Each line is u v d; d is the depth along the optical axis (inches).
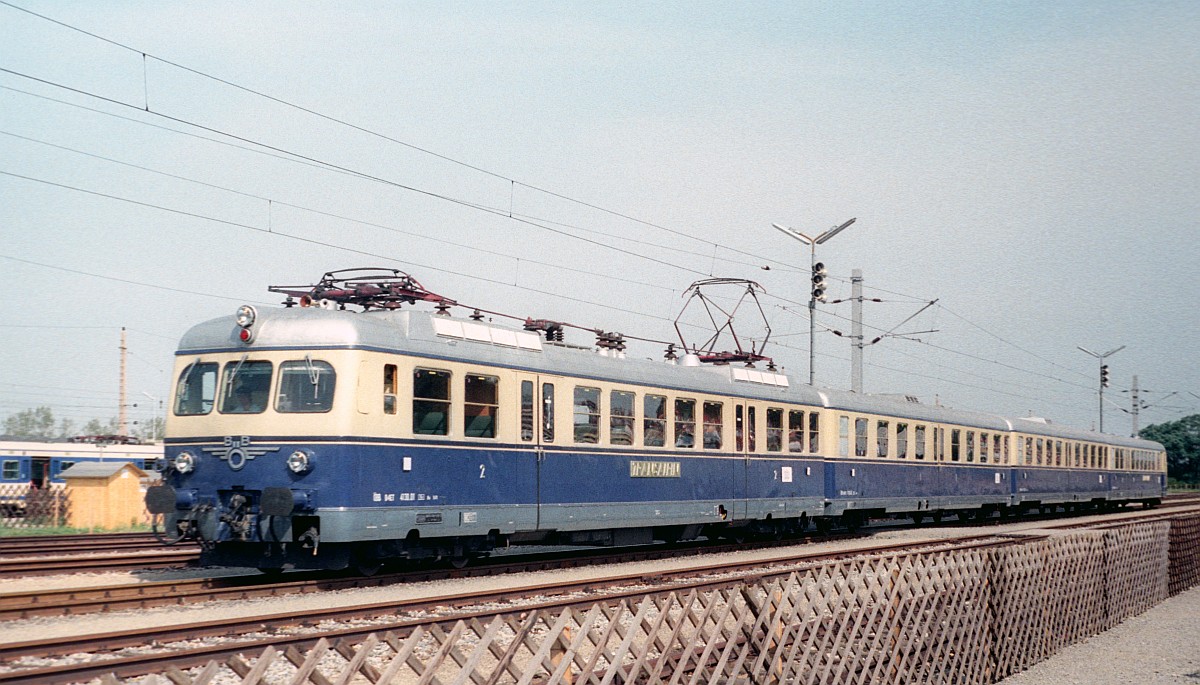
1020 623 565.0
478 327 693.9
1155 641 665.6
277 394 604.4
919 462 1238.9
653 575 611.5
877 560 446.3
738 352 1023.6
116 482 1235.2
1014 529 1273.4
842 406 1089.4
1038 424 1592.0
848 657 419.8
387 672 266.8
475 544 694.5
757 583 380.8
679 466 856.9
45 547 845.8
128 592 538.0
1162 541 843.4
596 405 778.8
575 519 753.0
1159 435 4729.3
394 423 620.4
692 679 353.1
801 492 1012.5
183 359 636.7
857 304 1414.9
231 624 397.1
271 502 577.6
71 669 252.8
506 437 699.4
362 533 596.1
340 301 692.7
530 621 310.2
